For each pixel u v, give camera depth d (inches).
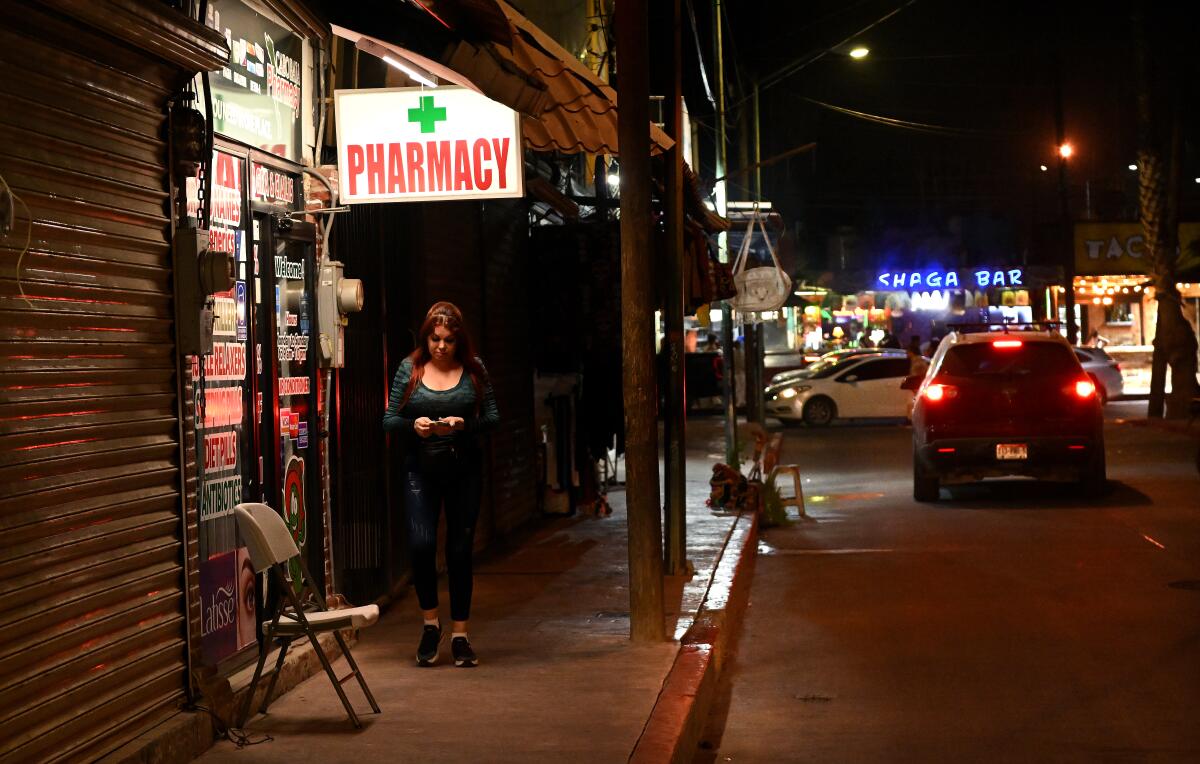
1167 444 832.9
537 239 519.5
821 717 261.0
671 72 405.1
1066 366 589.0
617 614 330.0
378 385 347.9
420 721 229.0
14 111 174.9
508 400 487.8
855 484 695.7
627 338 293.6
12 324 172.2
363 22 257.6
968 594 382.9
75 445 185.6
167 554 209.6
